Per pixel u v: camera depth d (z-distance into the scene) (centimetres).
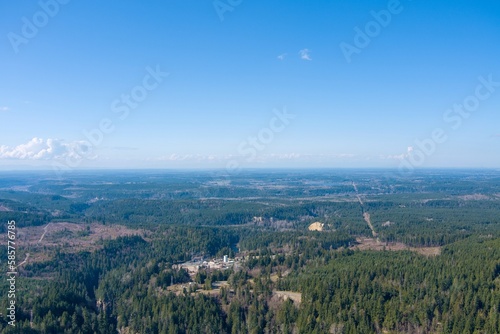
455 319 15888
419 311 16812
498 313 15650
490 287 17775
